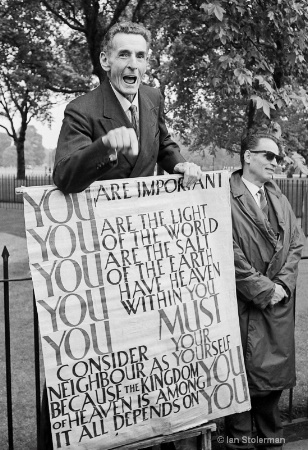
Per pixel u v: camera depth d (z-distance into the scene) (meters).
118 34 2.71
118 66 2.71
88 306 2.74
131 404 2.84
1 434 3.87
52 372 2.67
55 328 2.67
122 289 2.81
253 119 5.88
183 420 2.97
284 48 5.54
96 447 2.78
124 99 2.82
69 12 10.80
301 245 3.40
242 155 3.42
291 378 3.29
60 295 2.69
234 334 3.10
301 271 9.70
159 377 2.90
